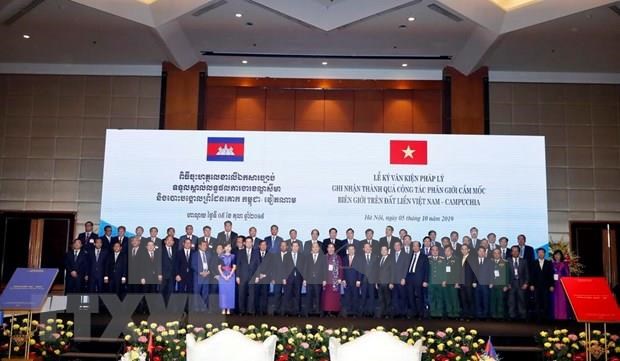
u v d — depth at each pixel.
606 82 12.56
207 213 8.91
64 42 11.23
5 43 11.33
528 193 8.94
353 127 12.73
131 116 12.40
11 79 12.49
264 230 8.86
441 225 8.88
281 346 6.70
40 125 12.36
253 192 8.95
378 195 8.93
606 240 12.14
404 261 8.62
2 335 7.06
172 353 6.64
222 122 12.72
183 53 11.66
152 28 10.16
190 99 12.34
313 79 12.73
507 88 12.55
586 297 6.68
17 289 6.57
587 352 6.75
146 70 12.53
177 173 9.01
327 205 8.91
